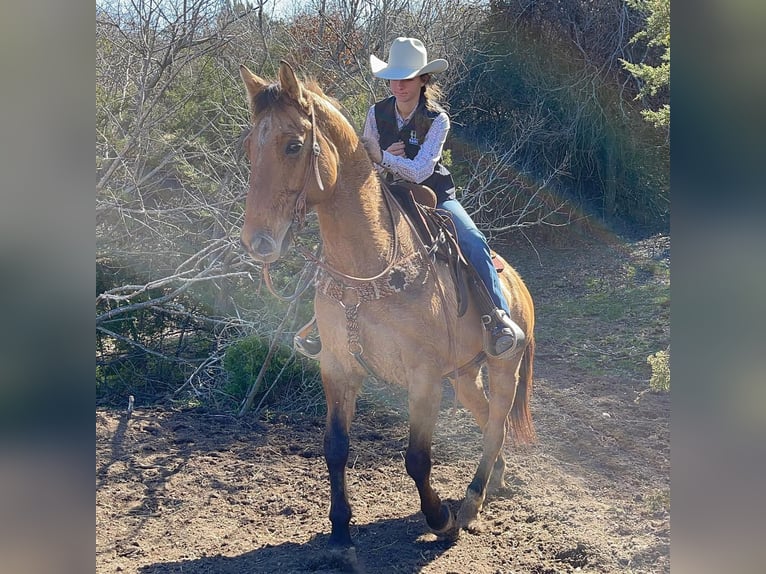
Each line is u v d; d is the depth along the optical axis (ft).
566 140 41.39
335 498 12.47
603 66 41.60
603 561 12.55
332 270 11.60
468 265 13.12
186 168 23.38
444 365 12.36
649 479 16.43
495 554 12.83
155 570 12.29
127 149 20.35
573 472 16.88
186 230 23.03
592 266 38.65
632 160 42.91
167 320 23.65
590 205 43.32
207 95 25.12
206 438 18.93
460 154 38.78
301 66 26.43
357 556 12.60
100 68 23.13
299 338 13.88
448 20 34.53
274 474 16.81
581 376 24.21
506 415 14.42
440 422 20.56
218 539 13.61
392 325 11.70
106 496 15.31
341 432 12.45
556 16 41.22
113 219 22.47
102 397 21.61
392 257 11.75
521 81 39.99
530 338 15.43
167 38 22.77
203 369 22.39
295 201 10.60
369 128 13.60
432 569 12.21
